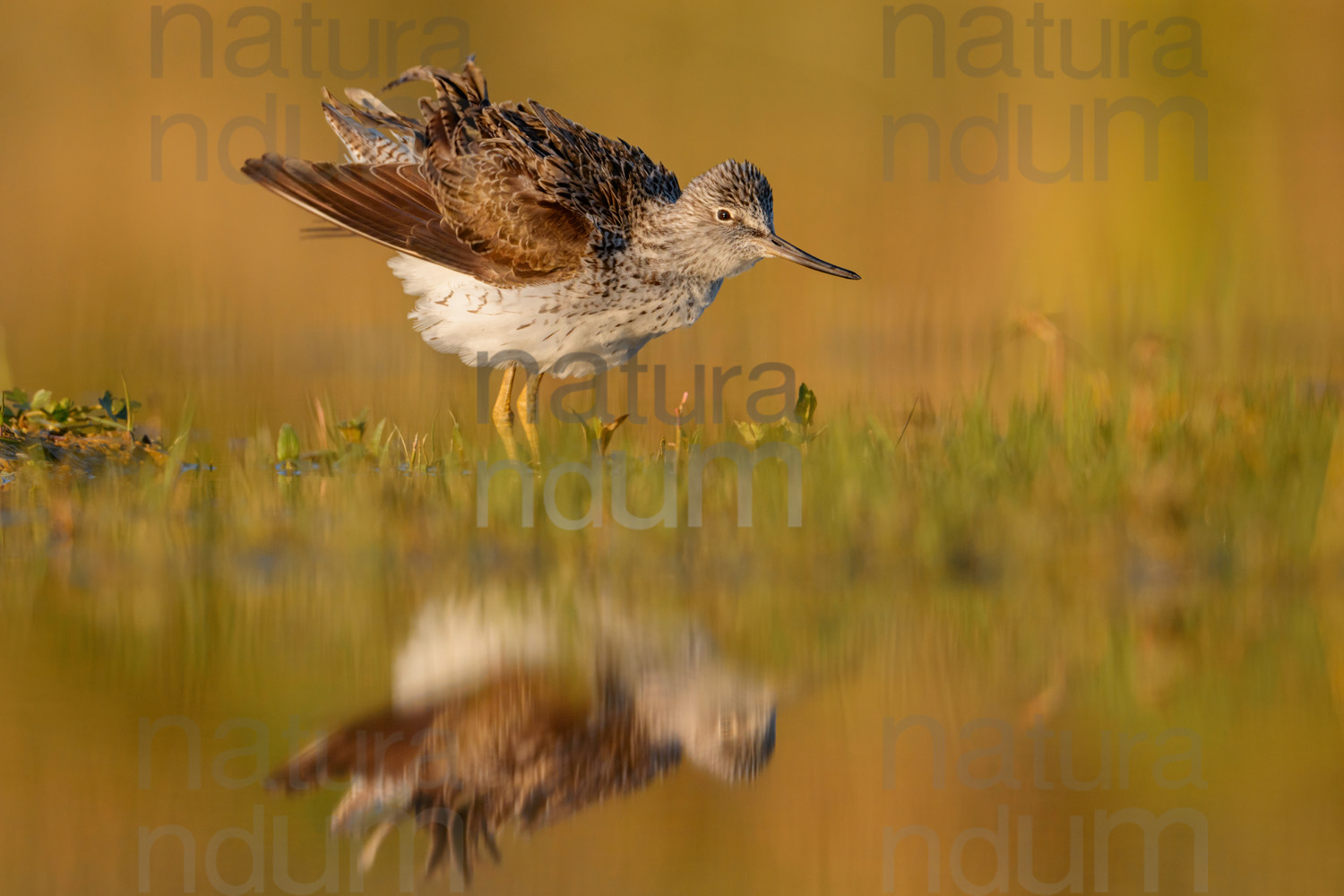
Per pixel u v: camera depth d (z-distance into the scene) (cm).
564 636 910
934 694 826
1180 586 1012
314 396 1738
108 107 2780
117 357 1994
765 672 862
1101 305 1933
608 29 3003
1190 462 1112
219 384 1830
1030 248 2309
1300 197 2392
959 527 1058
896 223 2602
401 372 1948
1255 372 1510
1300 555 1035
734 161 1365
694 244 1350
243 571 1036
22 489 1212
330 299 2370
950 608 970
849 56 2884
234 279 2431
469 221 1284
